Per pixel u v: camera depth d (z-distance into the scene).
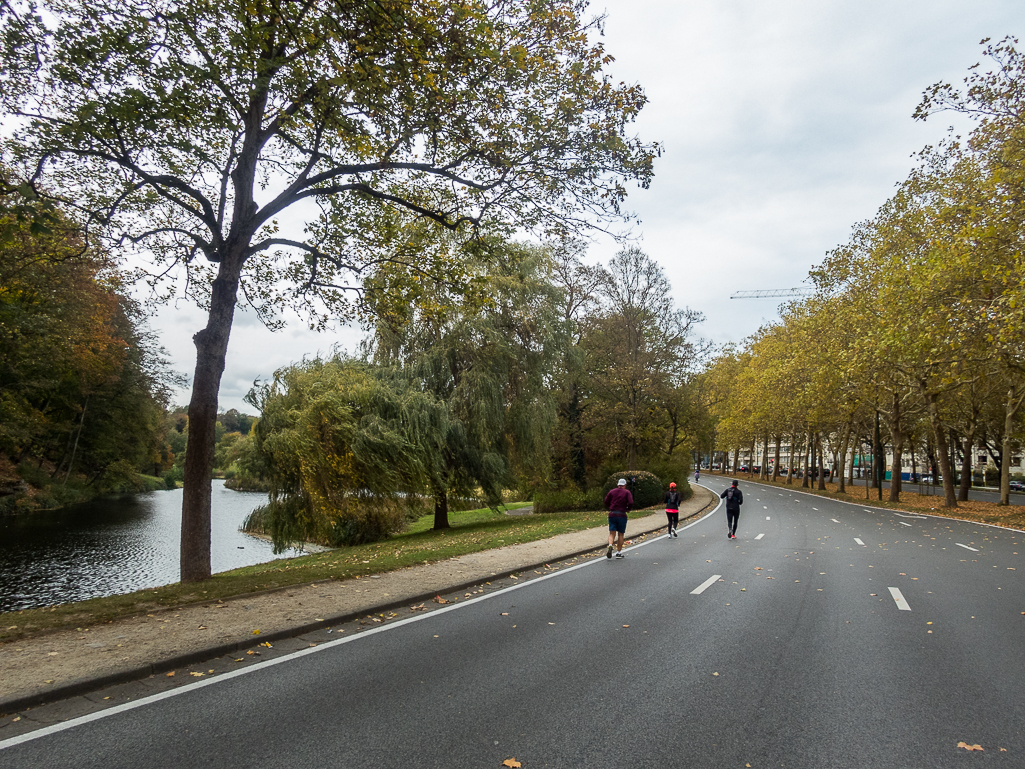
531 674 5.42
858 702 4.84
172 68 8.46
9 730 4.14
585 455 36.75
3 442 35.12
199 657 5.75
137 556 23.84
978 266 18.09
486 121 10.43
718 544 16.16
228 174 10.97
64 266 21.42
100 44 8.34
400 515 22.94
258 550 24.83
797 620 7.57
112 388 44.59
